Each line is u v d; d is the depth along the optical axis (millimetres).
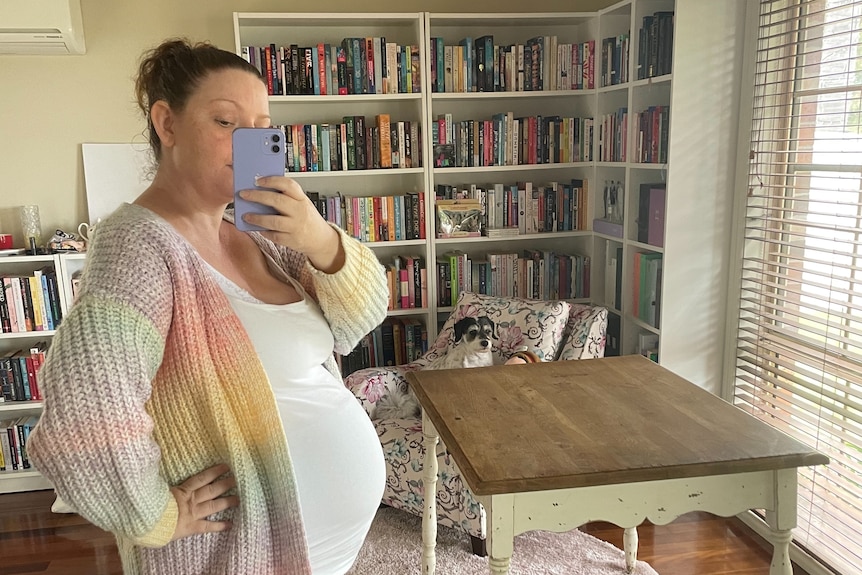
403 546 2410
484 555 2336
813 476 2256
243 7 3062
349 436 1119
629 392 1622
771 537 1346
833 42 2105
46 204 3059
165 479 915
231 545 943
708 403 1544
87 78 2992
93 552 2500
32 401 2961
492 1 3248
